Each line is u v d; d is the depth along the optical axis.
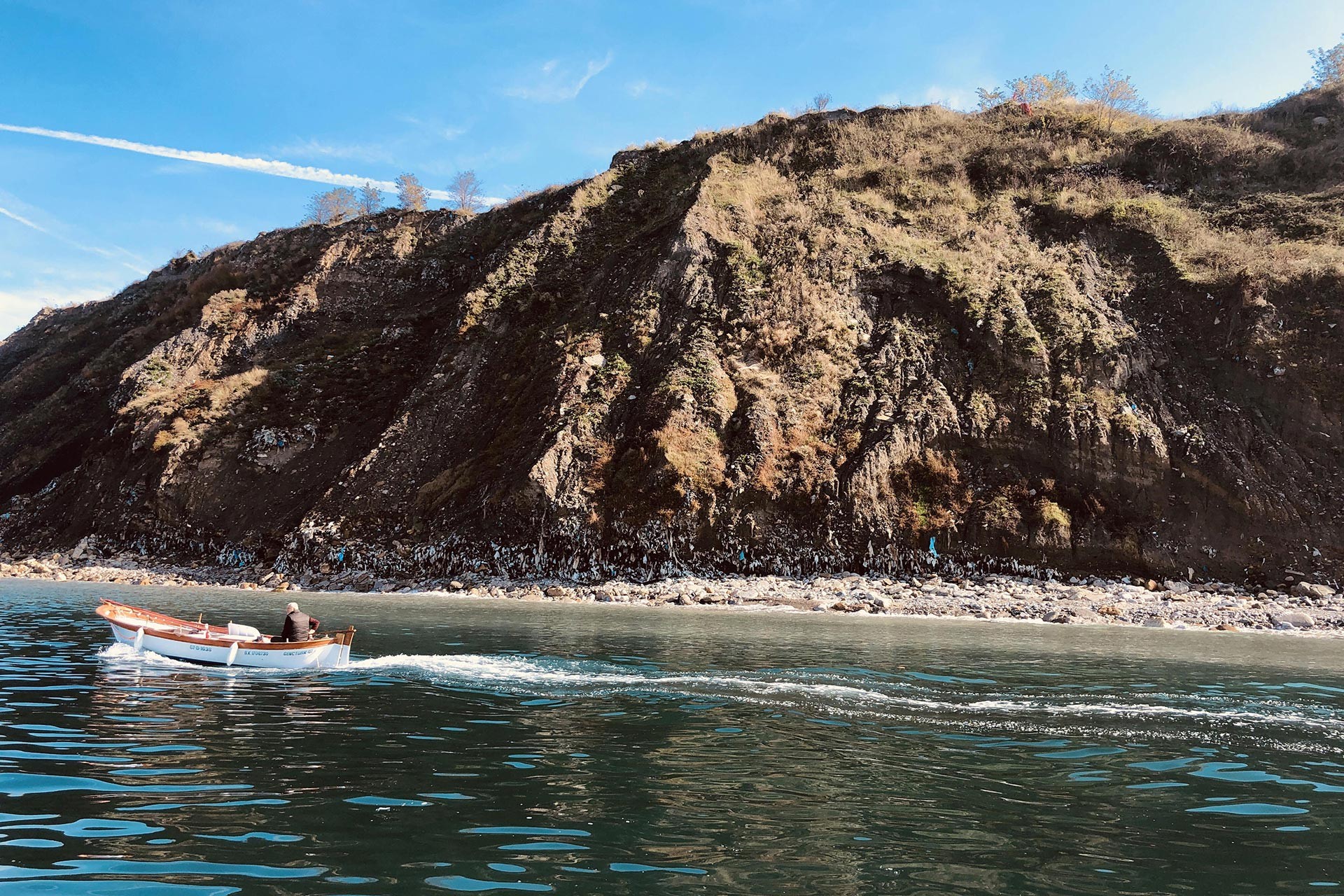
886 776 7.75
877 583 29.30
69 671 12.98
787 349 37.34
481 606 26.16
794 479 32.72
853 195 45.44
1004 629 21.52
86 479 49.22
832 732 9.65
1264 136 46.09
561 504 33.69
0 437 61.00
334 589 33.12
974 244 40.78
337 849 5.62
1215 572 28.48
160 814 6.28
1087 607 25.12
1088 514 30.20
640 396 37.06
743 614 25.02
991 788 7.43
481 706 10.82
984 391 34.06
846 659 15.47
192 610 23.72
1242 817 6.66
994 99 54.09
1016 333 34.94
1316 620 22.95
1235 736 9.64
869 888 5.12
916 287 38.69
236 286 63.22
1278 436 30.66
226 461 44.69
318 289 58.72
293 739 8.82
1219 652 17.41
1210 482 29.69
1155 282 37.00
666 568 31.83
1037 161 46.38
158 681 12.29
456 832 6.02
